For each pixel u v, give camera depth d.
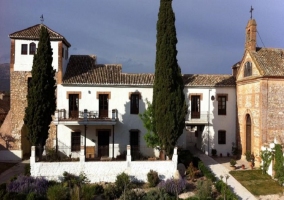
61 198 20.28
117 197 22.03
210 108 35.06
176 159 25.95
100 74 34.22
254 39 31.98
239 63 36.22
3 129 32.16
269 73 28.39
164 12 28.39
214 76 37.44
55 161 25.19
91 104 32.59
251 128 31.11
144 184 25.14
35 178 23.53
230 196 21.55
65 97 32.16
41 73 26.17
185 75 37.66
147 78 34.47
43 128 26.22
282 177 24.58
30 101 26.03
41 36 26.48
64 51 33.62
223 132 35.19
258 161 29.33
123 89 33.09
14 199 19.94
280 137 28.52
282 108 28.80
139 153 31.44
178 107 27.39
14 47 31.77
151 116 30.25
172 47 27.91
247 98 32.06
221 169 29.12
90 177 24.94
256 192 23.53
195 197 21.45
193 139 44.44
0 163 30.72
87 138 32.31
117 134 32.91
